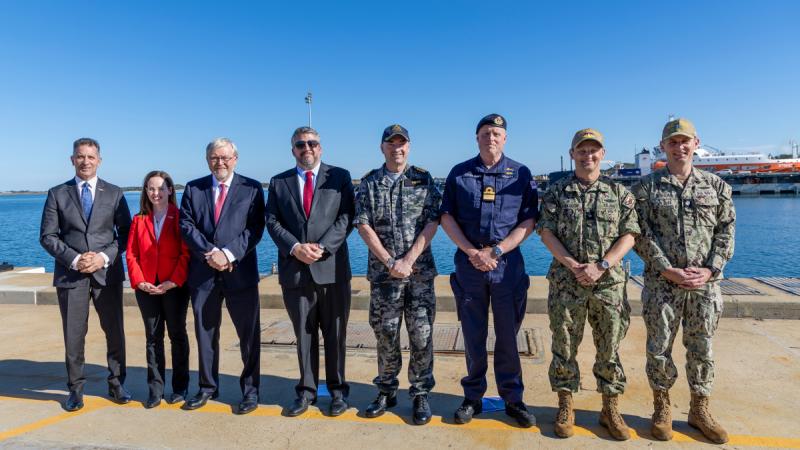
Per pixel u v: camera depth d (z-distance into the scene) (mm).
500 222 3111
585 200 2963
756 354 4316
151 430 3129
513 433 3027
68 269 3488
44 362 4520
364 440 2963
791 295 5613
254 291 3506
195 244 3365
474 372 3246
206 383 3510
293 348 4820
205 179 3635
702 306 2895
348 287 3480
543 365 4223
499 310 3117
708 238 2904
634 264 14266
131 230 3566
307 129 3400
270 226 3406
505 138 3207
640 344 4684
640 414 3256
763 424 3076
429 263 3326
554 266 3127
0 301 6809
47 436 3059
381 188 3297
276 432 3082
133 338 5270
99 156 3678
